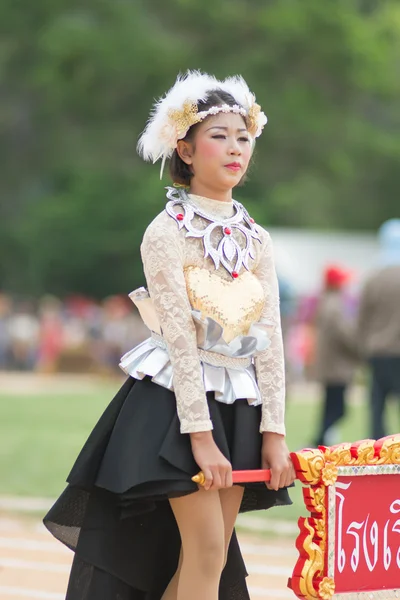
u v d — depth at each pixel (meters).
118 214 94.00
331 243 65.06
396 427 33.44
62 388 53.59
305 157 90.31
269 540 17.30
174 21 90.12
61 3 89.56
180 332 9.21
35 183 99.88
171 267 9.34
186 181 10.01
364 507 9.74
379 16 100.12
